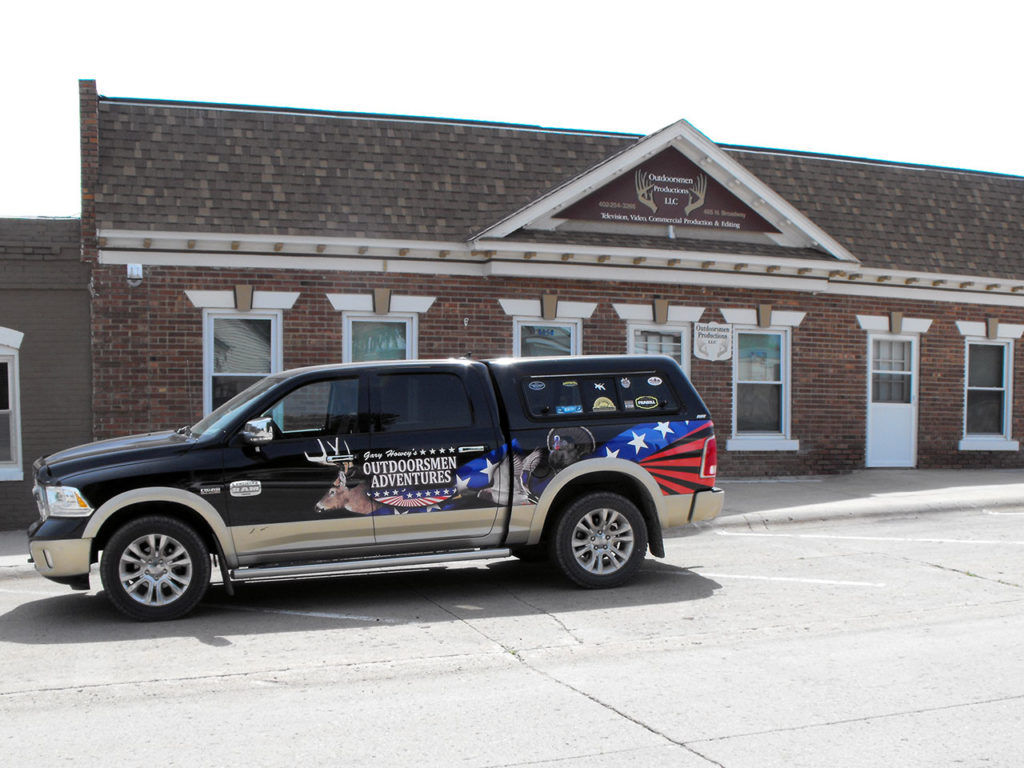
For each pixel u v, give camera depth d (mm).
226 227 13070
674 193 15211
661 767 4570
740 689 5746
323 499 8000
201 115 13984
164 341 13125
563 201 14344
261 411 8031
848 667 6148
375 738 5047
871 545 10562
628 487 8969
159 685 6023
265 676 6180
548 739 4977
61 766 4762
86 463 7797
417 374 8398
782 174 16703
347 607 8219
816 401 16156
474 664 6398
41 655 6855
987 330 17312
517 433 8469
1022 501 13297
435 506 8219
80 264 12922
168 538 7781
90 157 12922
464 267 14250
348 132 14516
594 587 8609
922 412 16938
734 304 15594
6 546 11367
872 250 16328
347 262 13773
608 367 8859
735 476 15656
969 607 7703
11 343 12727
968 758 4633
